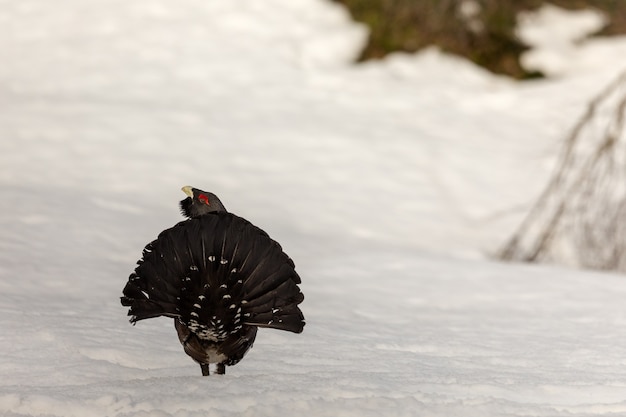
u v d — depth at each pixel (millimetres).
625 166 44594
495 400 13609
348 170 47281
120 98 52656
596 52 62219
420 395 13750
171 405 12672
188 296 12289
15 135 46156
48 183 40594
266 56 59500
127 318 21031
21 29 60375
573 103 55594
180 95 53875
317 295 27406
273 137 49812
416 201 44969
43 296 23438
